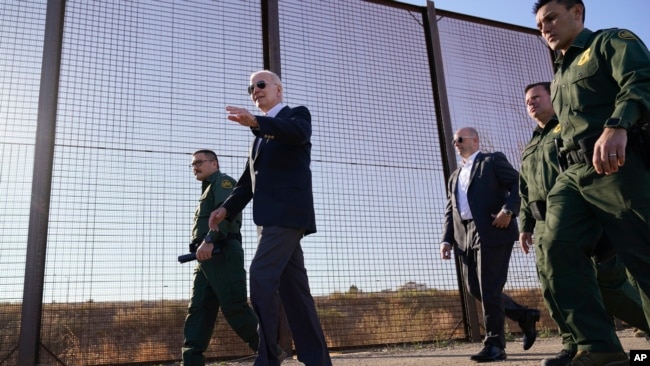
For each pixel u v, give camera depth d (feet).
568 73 8.18
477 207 13.74
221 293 12.45
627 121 6.84
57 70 15.28
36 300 13.88
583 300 8.02
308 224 9.07
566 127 8.14
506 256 13.53
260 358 8.25
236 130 16.53
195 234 13.15
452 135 19.66
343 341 16.78
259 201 9.01
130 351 14.48
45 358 13.88
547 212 8.52
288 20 18.06
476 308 18.69
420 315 18.01
